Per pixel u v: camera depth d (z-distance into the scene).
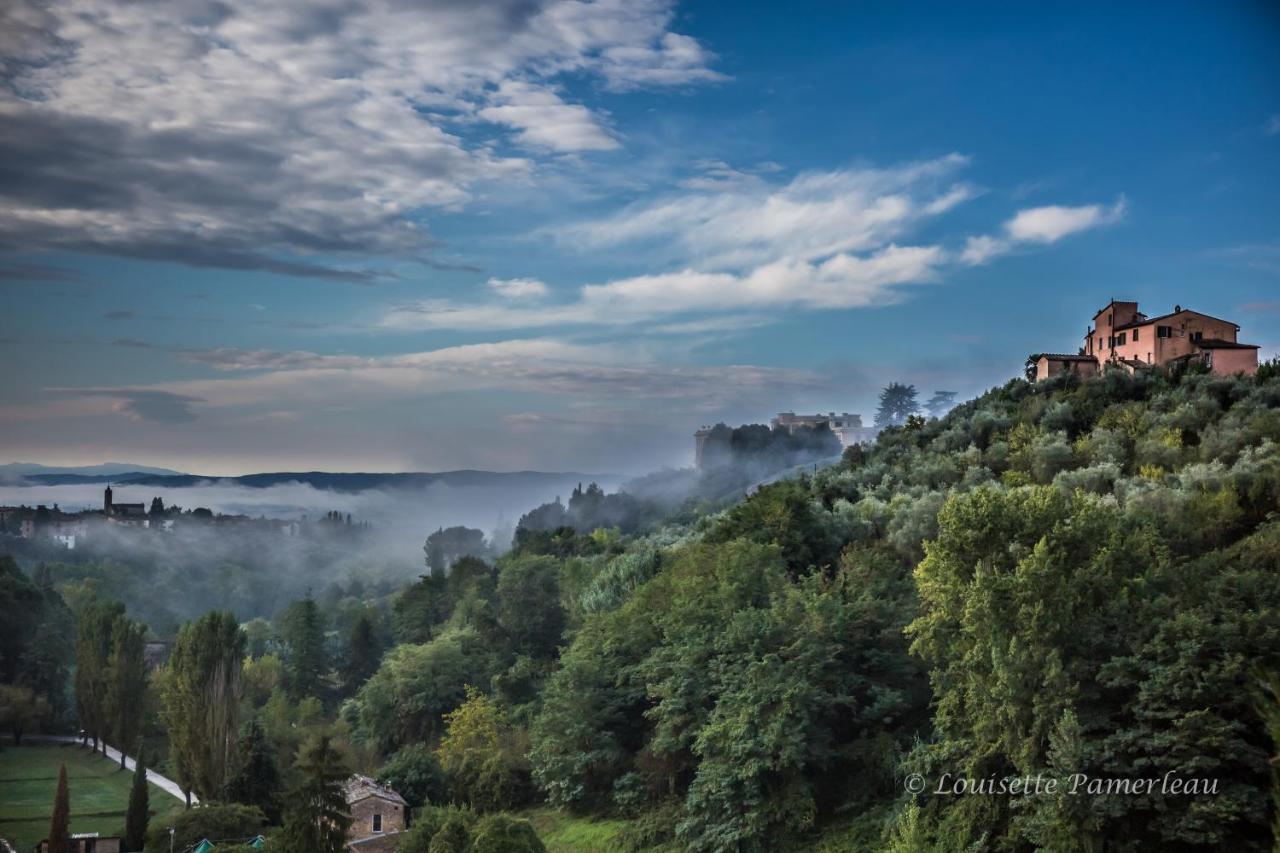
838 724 89.06
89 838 117.38
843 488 143.25
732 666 89.75
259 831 110.94
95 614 181.00
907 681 88.81
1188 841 58.88
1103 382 149.38
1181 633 63.69
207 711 133.50
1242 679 61.09
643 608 114.56
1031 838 62.38
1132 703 63.47
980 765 68.31
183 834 108.25
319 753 87.50
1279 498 89.88
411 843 89.56
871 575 98.50
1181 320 162.00
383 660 167.50
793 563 112.88
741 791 83.81
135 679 168.12
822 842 79.12
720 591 99.69
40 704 191.38
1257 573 67.62
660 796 97.62
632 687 109.25
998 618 68.88
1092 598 70.56
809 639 86.62
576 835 99.12
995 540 74.12
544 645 153.38
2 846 117.69
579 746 106.12
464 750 120.31
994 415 150.62
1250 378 136.50
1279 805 54.12
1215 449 111.38
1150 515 85.75
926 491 122.56
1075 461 122.94
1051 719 64.12
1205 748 59.84
